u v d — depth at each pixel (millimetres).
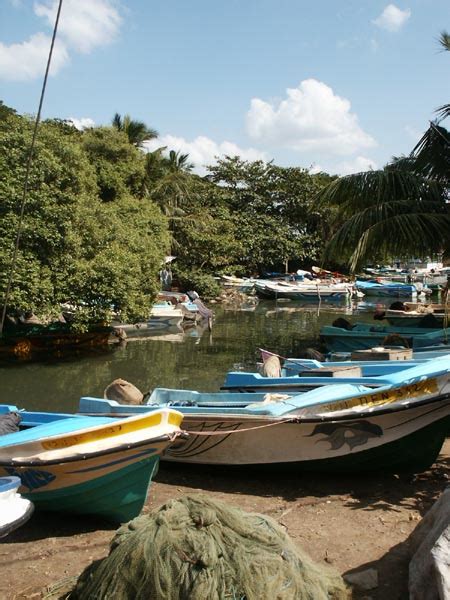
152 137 39344
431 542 4219
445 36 14133
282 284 40469
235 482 7520
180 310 25438
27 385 13734
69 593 4672
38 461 5766
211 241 38438
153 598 3824
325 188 16125
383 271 52625
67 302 16891
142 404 8867
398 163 16453
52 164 15758
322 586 4184
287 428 7094
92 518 6324
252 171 47688
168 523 4168
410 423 6832
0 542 5895
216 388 13461
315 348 18906
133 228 22609
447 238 14062
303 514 6359
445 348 13164
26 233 15148
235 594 3803
